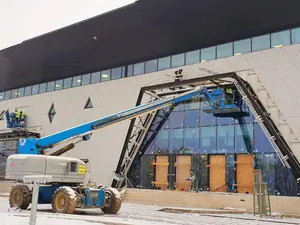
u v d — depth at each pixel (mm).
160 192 25344
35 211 6543
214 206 22641
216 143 26625
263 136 24609
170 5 28484
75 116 35656
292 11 24281
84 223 10414
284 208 20500
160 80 30125
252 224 14094
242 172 25156
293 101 23812
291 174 22969
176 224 12297
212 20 27344
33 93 40906
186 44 29266
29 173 15961
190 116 28234
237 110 25781
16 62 40469
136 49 31719
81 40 34250
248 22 26125
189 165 27578
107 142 32188
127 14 30625
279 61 24766
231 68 26703
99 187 17672
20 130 38906
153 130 29922
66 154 34500
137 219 14211
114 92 33062
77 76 36875
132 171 30234
